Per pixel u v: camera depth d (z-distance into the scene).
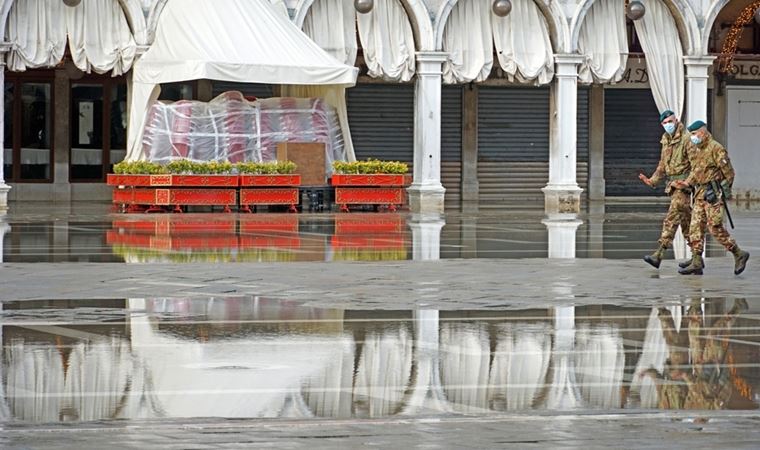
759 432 10.40
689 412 11.26
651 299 19.39
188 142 41.41
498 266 23.81
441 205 44.62
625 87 53.53
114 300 18.55
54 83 48.34
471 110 51.91
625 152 53.78
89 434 10.23
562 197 45.50
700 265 22.77
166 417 10.95
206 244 28.00
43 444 9.80
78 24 41.38
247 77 40.22
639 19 46.44
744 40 55.53
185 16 41.22
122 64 41.84
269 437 10.11
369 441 9.98
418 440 10.02
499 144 52.31
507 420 10.87
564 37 45.50
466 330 16.05
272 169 41.41
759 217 41.53
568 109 45.75
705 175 22.64
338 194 42.72
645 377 13.02
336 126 44.03
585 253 27.17
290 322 16.55
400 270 22.84
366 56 44.12
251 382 12.54
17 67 40.88
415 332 15.83
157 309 17.64
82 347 14.50
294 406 11.44
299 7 43.12
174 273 21.92
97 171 49.12
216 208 43.34
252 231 32.44
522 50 45.34
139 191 40.62
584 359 14.05
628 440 10.06
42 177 48.53
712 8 46.72
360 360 13.84
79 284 20.34
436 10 44.50
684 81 47.00
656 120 53.88
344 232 32.62
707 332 16.11
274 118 42.69
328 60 41.81
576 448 9.76
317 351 14.38
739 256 22.70
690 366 13.67
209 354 14.11
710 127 55.31
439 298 19.12
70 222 35.31
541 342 15.19
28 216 37.91
